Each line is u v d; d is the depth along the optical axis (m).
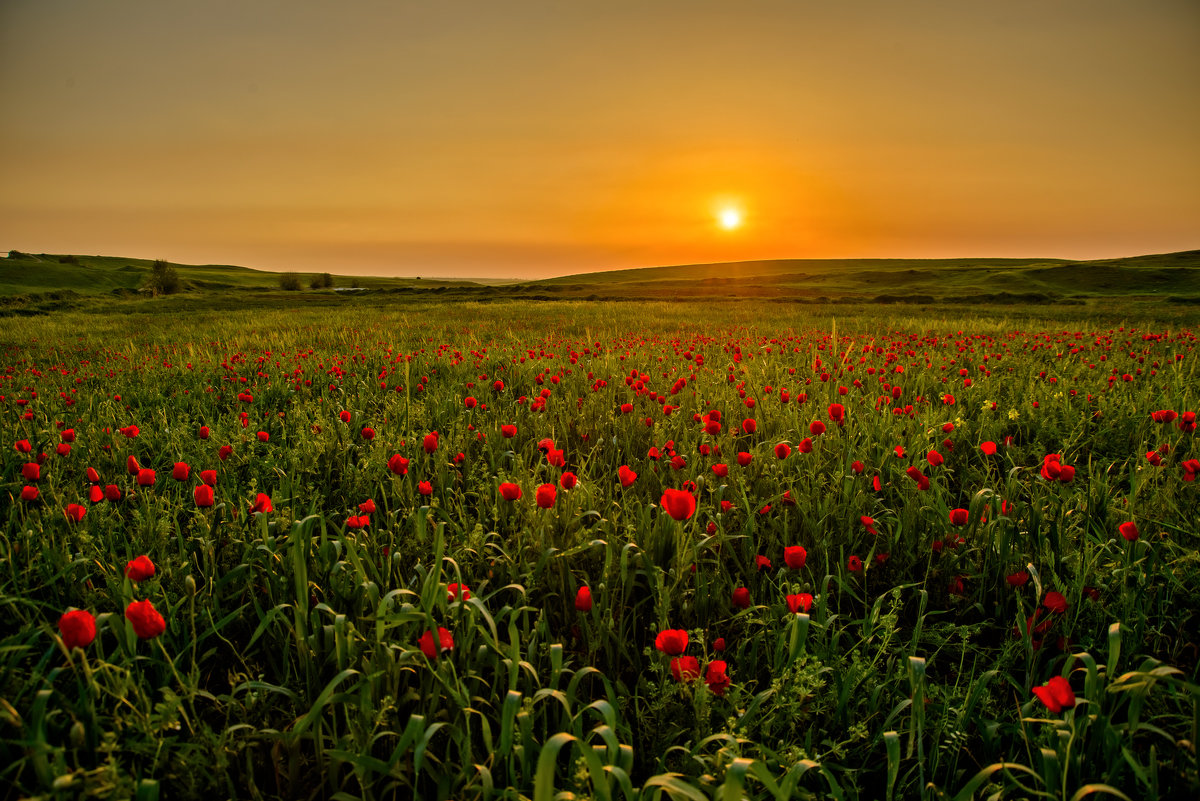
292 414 5.46
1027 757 1.67
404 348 11.70
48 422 5.09
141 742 1.43
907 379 6.83
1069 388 5.76
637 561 2.37
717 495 2.94
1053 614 2.01
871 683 1.85
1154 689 1.74
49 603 2.15
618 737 1.68
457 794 1.53
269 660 1.99
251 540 2.60
